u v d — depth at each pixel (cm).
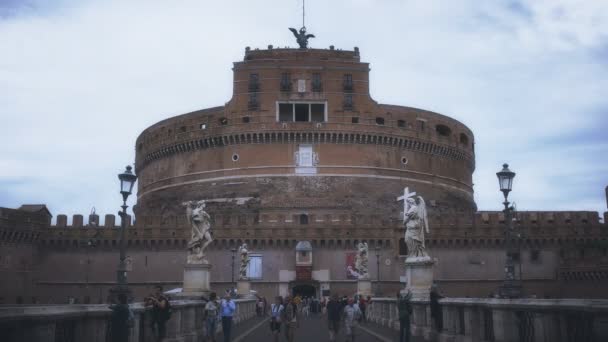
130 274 7988
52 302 7794
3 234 7650
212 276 7919
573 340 1197
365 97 9669
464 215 8312
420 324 2650
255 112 9500
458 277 8062
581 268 7994
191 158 9912
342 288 7881
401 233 8100
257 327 3769
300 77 9625
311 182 9225
